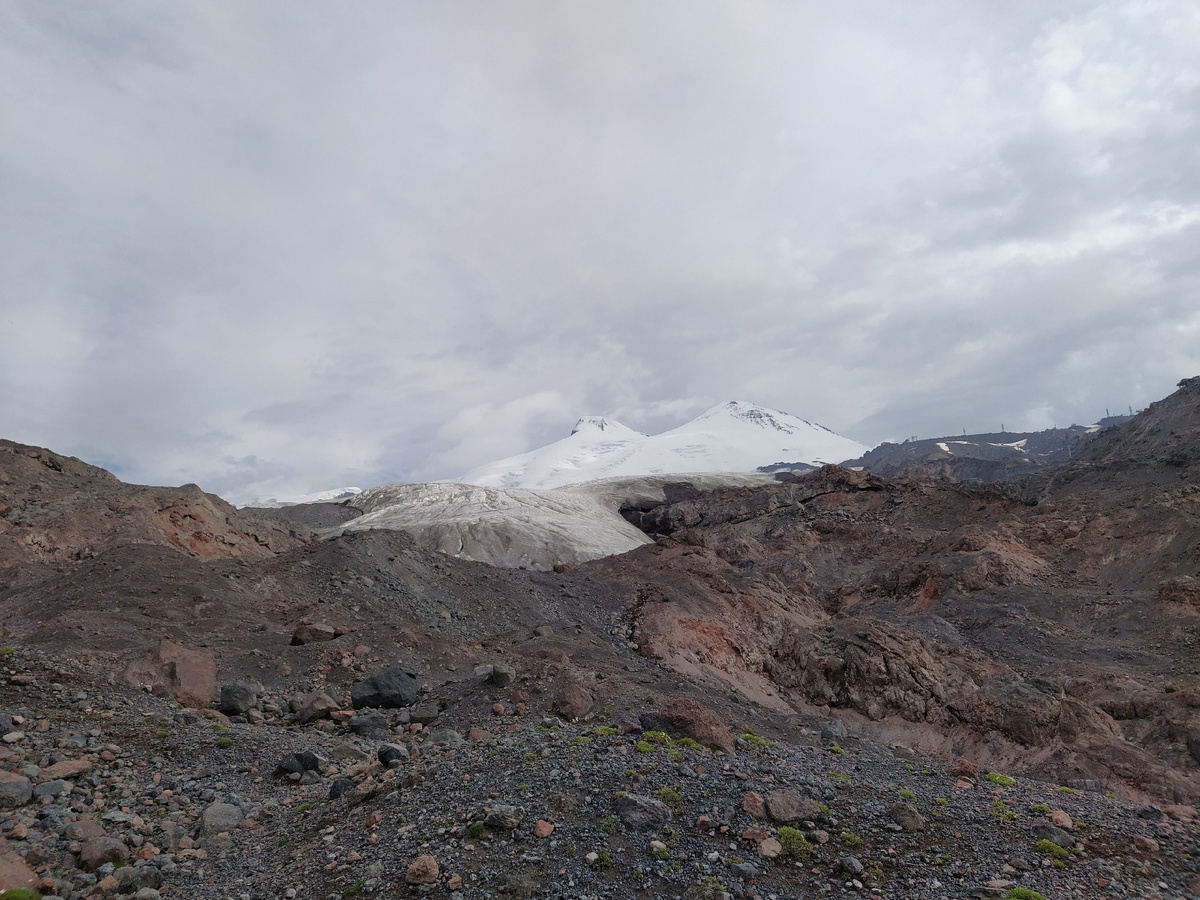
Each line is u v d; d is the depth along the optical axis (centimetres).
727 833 1046
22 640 2267
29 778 1224
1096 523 7719
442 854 982
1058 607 6072
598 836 1018
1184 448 9819
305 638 2808
